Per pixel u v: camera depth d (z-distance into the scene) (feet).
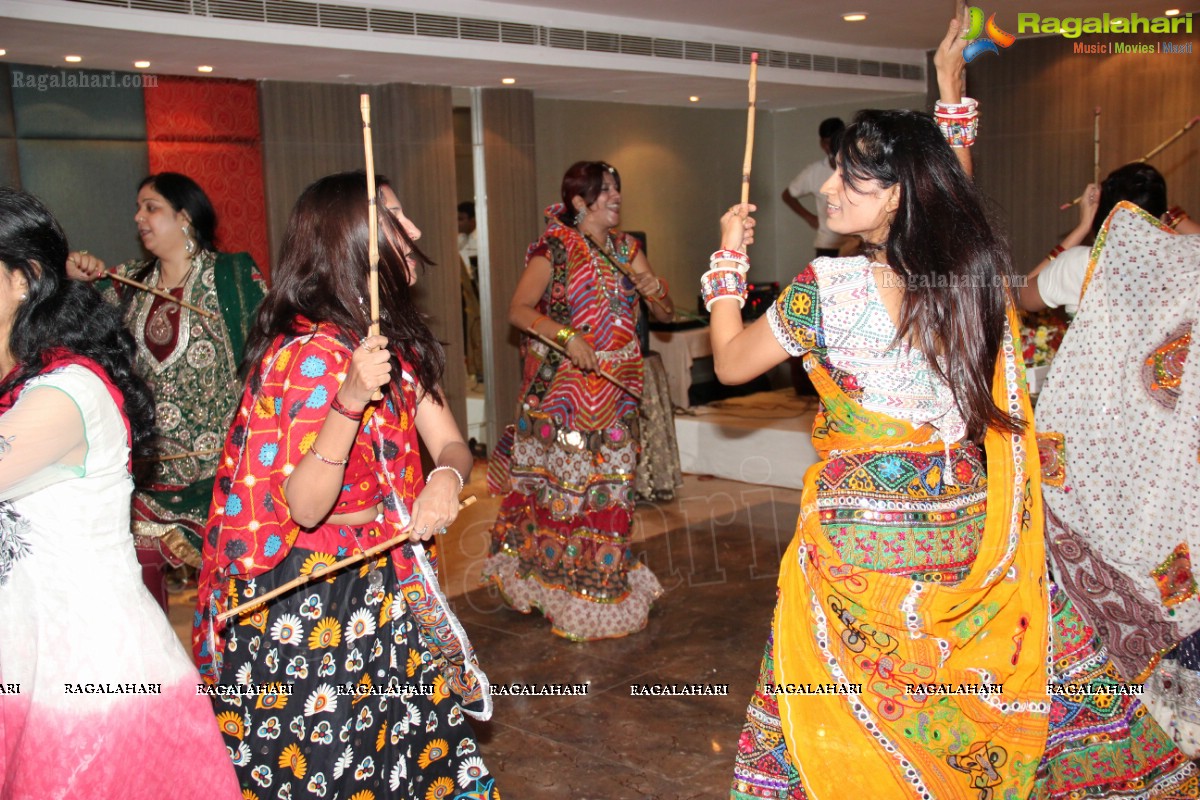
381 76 19.17
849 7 19.36
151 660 5.98
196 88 18.07
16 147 16.30
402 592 6.70
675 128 26.71
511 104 22.13
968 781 6.74
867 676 6.69
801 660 6.88
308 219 6.58
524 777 9.40
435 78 19.79
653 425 18.95
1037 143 25.05
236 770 6.49
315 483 5.95
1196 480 8.60
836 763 6.74
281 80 19.03
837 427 6.86
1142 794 7.27
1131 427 8.91
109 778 5.82
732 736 10.12
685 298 27.32
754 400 25.54
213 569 6.55
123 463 5.98
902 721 6.68
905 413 6.59
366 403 5.95
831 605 6.74
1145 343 8.92
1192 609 8.64
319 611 6.47
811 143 28.94
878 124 6.40
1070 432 9.15
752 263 29.53
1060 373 9.23
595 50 19.25
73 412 5.61
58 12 13.00
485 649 12.49
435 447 7.20
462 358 21.86
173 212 10.94
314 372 6.18
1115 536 8.95
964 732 6.72
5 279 5.68
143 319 10.94
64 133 16.78
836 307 6.53
